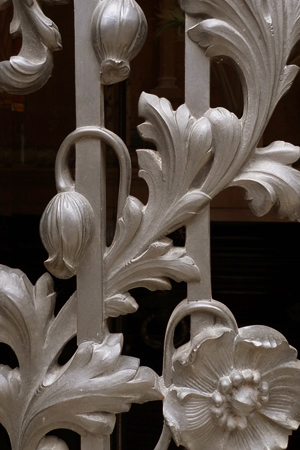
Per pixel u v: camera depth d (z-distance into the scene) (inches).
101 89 24.0
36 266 41.0
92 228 23.5
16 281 24.0
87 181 23.9
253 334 23.3
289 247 41.3
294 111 42.4
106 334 23.9
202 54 23.7
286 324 41.1
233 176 23.3
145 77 44.1
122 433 37.8
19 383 23.9
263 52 23.5
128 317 41.0
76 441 35.9
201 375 23.2
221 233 41.6
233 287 41.6
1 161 40.0
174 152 23.1
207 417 23.2
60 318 24.1
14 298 23.6
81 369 23.3
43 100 43.5
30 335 23.8
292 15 23.8
